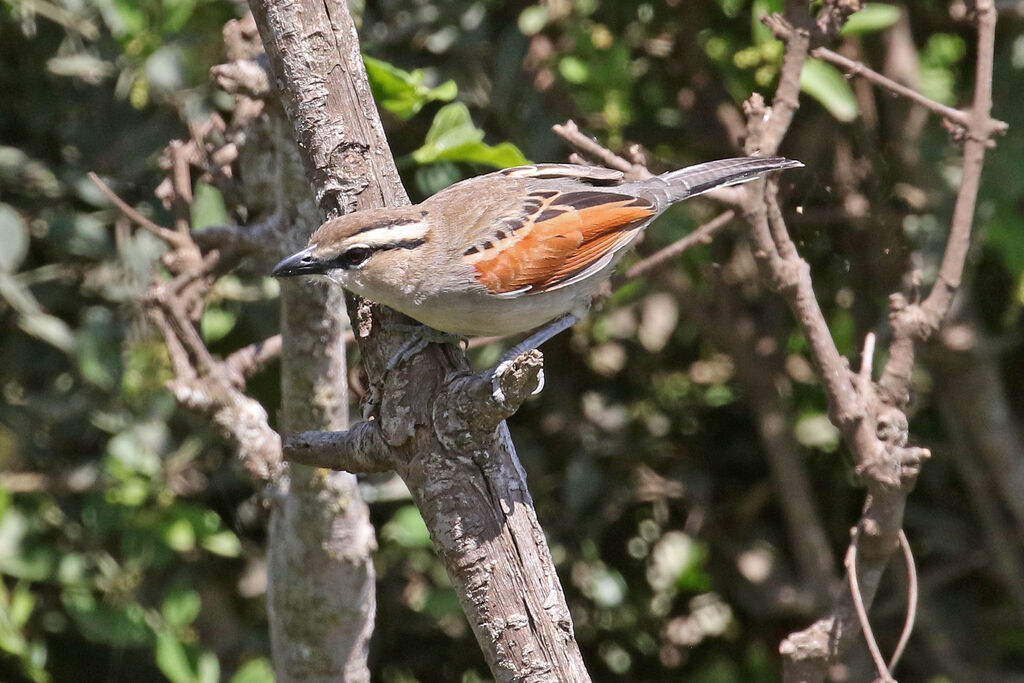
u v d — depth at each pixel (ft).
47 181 37.78
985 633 42.91
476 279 26.40
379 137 25.68
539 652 21.09
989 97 27.53
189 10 33.88
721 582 43.16
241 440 29.66
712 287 40.98
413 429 21.94
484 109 38.83
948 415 40.70
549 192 28.30
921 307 28.07
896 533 27.27
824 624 28.12
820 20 28.19
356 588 31.40
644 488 42.09
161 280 31.73
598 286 29.48
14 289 35.01
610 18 38.81
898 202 38.42
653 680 43.78
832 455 43.68
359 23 36.11
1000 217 36.65
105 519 36.96
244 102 30.78
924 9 39.29
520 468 22.31
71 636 40.04
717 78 39.32
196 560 40.19
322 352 29.53
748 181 27.17
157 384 36.37
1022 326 41.34
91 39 37.06
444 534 21.36
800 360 42.63
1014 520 41.83
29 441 38.09
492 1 38.65
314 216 29.14
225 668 40.42
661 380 43.37
